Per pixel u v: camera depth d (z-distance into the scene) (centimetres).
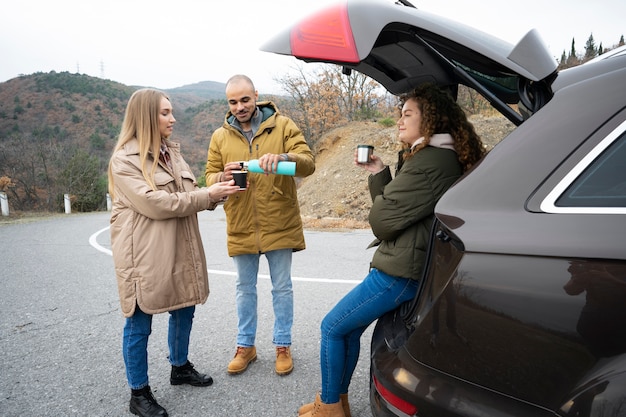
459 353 129
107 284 523
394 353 156
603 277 108
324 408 216
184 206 236
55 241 858
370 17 155
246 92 286
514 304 118
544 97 156
